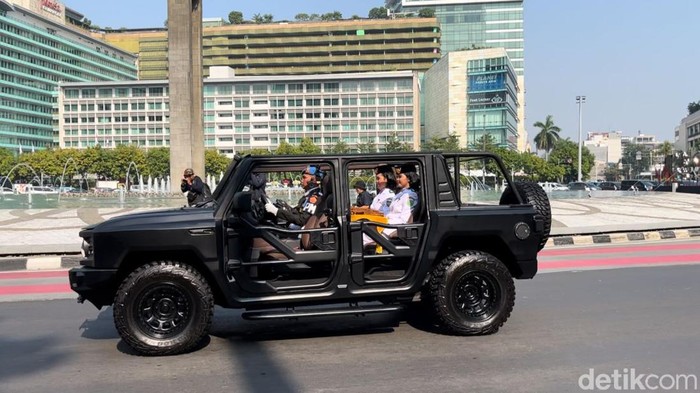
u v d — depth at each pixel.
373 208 7.15
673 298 8.27
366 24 147.50
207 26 150.38
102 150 93.94
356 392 4.70
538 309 7.69
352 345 6.14
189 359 5.71
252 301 5.89
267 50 149.62
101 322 7.42
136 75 173.62
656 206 25.14
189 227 5.77
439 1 154.75
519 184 7.02
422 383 4.90
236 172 6.11
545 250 14.30
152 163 94.69
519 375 5.09
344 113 119.12
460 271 6.24
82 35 151.38
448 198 6.38
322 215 6.34
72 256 12.73
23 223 18.41
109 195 47.31
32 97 133.00
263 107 120.44
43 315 7.85
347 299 6.09
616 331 6.52
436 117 127.75
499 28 153.50
